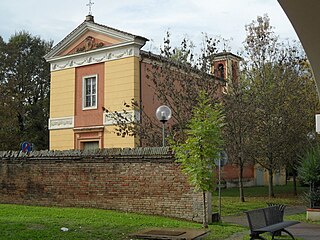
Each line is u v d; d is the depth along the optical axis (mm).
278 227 10430
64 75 30922
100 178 16516
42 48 44719
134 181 15641
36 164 18312
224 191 30500
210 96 20453
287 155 24375
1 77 42031
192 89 20891
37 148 41250
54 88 31328
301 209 19766
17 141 36125
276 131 23422
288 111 23828
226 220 15125
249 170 38000
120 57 28156
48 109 42969
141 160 15547
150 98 28172
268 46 25078
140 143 22469
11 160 19000
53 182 17766
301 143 24703
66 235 10562
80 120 29797
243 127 22312
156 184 15109
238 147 22156
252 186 37438
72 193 17203
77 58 30312
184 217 14336
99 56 29188
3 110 35750
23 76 43281
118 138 27750
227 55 25547
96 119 28953
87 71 29844
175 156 13680
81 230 11359
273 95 23578
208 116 12789
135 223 12727
